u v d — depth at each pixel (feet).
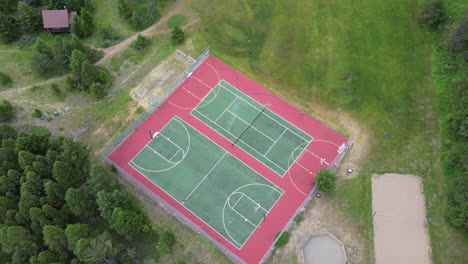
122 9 306.76
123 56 296.92
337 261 226.17
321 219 236.63
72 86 284.20
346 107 270.26
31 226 217.77
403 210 237.86
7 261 218.18
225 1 314.14
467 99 248.73
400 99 270.67
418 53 285.84
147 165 257.14
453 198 232.12
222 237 234.17
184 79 285.23
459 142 249.75
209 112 273.54
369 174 248.52
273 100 275.59
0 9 309.01
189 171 254.47
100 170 229.04
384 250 228.43
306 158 255.09
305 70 284.41
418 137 257.75
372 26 297.12
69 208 227.40
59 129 271.28
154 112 274.57
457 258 224.53
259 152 258.57
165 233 226.58
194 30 304.91
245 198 244.42
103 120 273.33
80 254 206.80
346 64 284.20
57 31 306.14
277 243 229.45
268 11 307.99
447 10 297.12
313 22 301.43
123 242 233.14
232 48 296.51
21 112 278.67
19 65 297.33
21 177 228.43
